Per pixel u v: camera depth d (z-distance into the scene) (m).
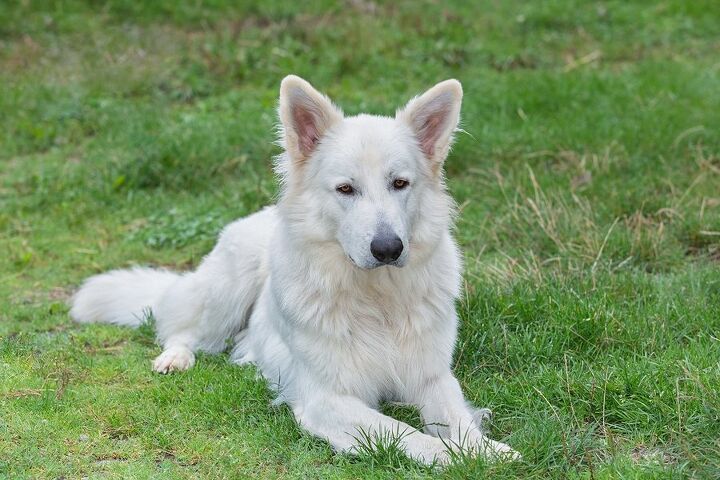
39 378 7.64
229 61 16.56
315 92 6.79
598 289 8.68
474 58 16.97
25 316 9.27
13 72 16.56
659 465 5.97
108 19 18.77
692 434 6.27
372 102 14.62
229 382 7.55
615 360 7.41
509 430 6.76
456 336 7.63
